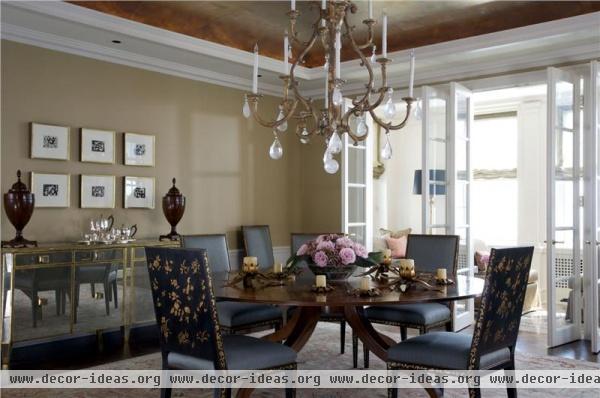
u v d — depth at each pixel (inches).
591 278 171.8
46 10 150.6
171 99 206.5
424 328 140.4
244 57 203.2
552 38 172.6
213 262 163.8
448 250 158.6
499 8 177.9
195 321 100.7
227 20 189.8
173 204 190.1
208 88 220.1
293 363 111.1
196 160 214.8
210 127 220.4
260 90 240.1
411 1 170.7
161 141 203.2
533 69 195.5
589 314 187.9
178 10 180.4
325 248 130.0
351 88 239.8
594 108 172.2
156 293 108.0
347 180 230.7
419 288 118.5
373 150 333.4
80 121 179.6
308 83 236.8
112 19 164.1
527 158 282.7
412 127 332.5
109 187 186.7
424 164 198.5
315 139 255.6
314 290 113.4
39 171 169.6
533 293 248.7
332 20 130.2
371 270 132.3
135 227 186.2
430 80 219.6
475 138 308.0
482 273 255.8
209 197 219.6
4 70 162.4
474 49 185.3
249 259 126.1
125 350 171.6
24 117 166.6
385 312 147.3
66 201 175.2
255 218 238.8
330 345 177.6
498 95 283.6
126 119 192.2
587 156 188.2
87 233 180.9
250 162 237.0
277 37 206.8
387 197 342.0
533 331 201.0
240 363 103.0
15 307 148.6
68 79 176.7
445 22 190.1
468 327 208.5
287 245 253.1
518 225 284.8
